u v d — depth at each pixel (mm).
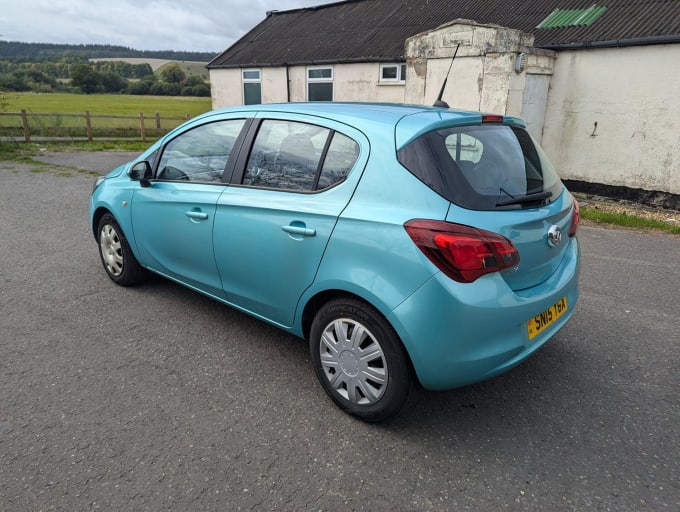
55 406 2896
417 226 2412
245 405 2957
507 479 2404
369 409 2723
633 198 9602
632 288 4875
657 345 3742
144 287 4707
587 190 10219
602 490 2338
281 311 3158
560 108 10289
